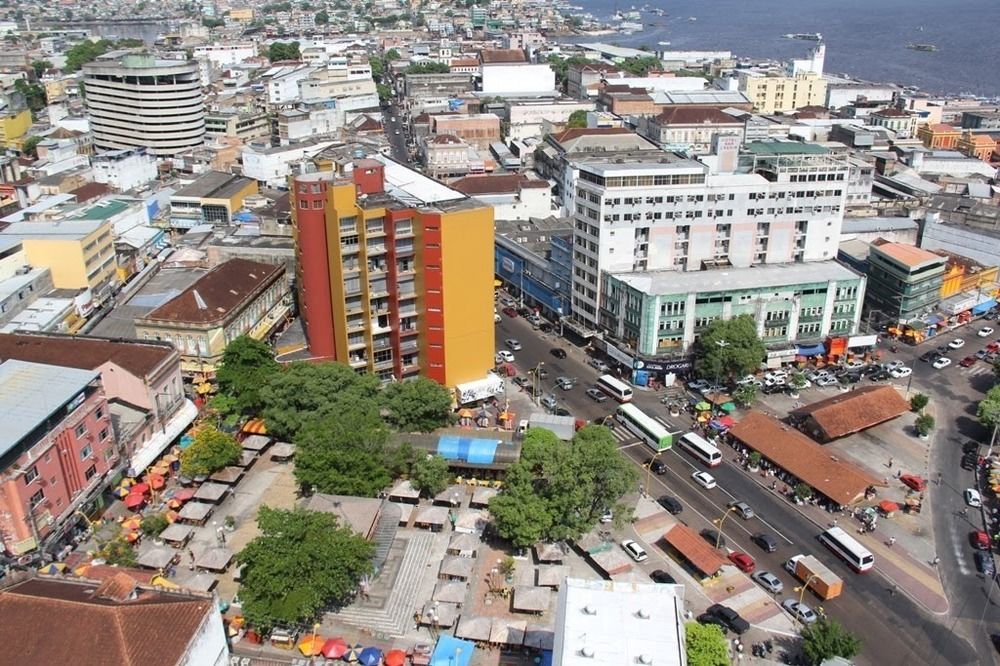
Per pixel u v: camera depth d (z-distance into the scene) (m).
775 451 148.75
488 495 136.50
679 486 143.75
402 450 139.50
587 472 123.69
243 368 161.88
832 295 186.88
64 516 122.38
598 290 191.62
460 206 159.50
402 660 103.00
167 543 125.38
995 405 155.62
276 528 110.94
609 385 175.00
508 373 184.62
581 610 85.88
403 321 165.38
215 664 92.19
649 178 184.12
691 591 118.75
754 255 197.12
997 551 127.69
